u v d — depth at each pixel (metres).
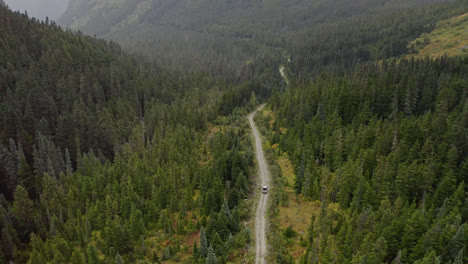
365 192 67.19
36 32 177.75
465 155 70.38
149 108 159.00
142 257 65.88
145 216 75.81
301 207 74.69
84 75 155.75
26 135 103.19
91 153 103.12
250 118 159.12
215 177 83.50
